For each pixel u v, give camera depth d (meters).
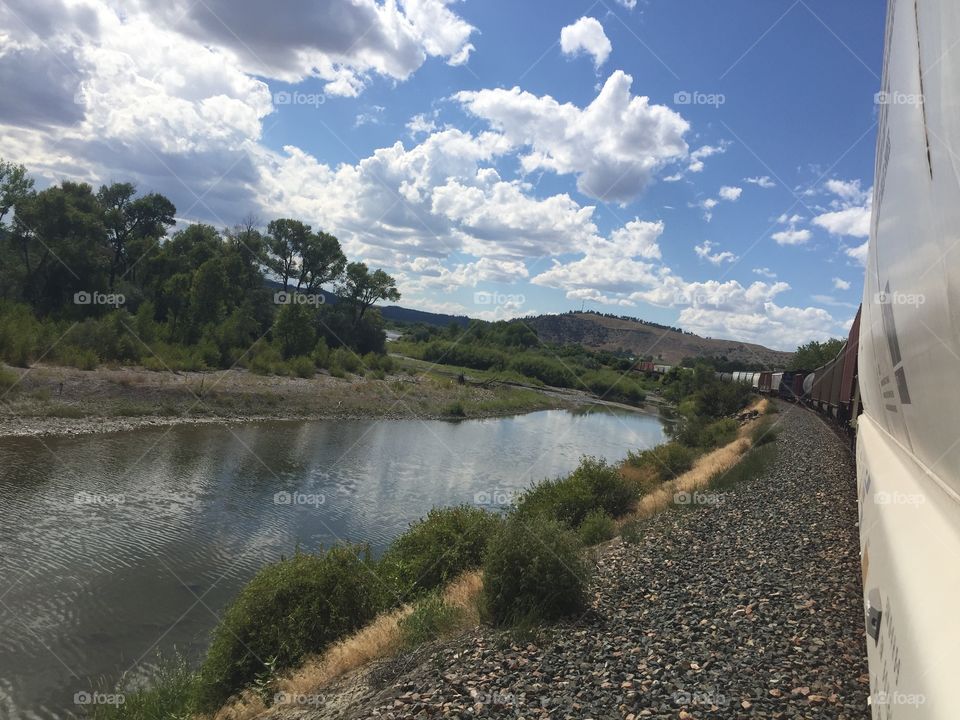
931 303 2.71
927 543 2.49
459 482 25.70
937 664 1.66
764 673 4.91
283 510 19.05
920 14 2.97
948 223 2.33
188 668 9.62
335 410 45.16
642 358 119.56
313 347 67.81
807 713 4.25
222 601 12.31
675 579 8.20
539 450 37.56
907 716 1.86
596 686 5.08
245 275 71.12
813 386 37.22
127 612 11.40
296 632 8.63
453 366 98.88
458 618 8.05
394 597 9.92
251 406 40.78
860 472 7.54
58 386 34.00
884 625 2.74
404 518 19.41
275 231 79.44
